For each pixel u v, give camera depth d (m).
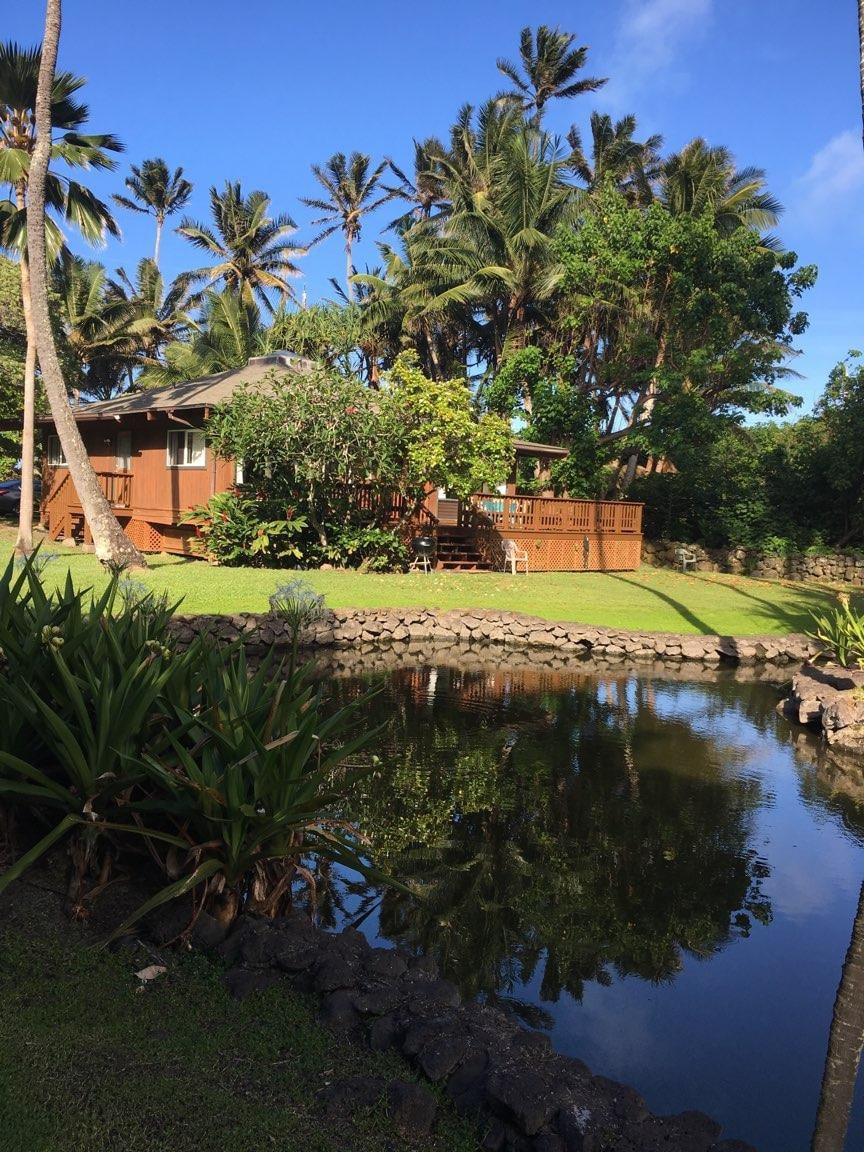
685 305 24.98
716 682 11.58
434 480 18.81
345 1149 2.30
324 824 4.35
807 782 7.24
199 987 3.05
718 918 4.65
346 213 49.69
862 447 24.92
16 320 27.58
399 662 11.82
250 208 46.91
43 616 4.31
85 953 3.19
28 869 3.87
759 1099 3.14
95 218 18.44
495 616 13.78
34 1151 2.13
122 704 3.49
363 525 19.31
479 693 10.11
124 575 14.43
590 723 8.91
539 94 40.28
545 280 31.34
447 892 4.78
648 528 27.98
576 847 5.55
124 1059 2.58
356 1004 2.95
